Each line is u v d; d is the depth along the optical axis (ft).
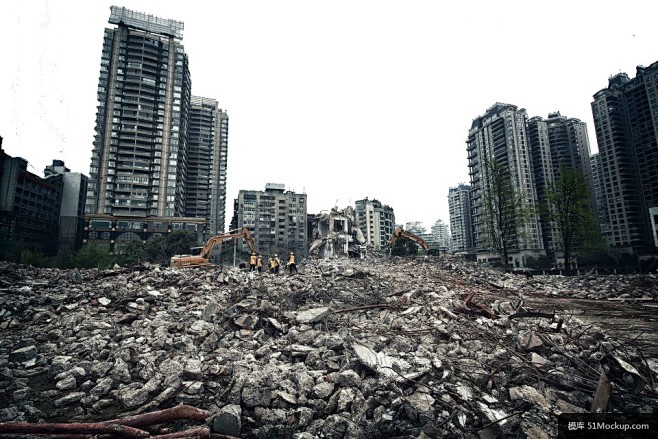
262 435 14.60
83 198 234.99
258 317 30.94
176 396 17.67
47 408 17.29
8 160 171.12
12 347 24.23
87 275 49.67
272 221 303.27
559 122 310.86
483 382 18.40
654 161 241.96
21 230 181.57
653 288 59.41
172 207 240.73
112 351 23.58
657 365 22.03
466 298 39.01
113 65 237.66
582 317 38.86
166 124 246.88
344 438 14.25
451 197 535.60
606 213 289.33
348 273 55.67
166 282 45.57
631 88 257.34
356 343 23.58
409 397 15.98
